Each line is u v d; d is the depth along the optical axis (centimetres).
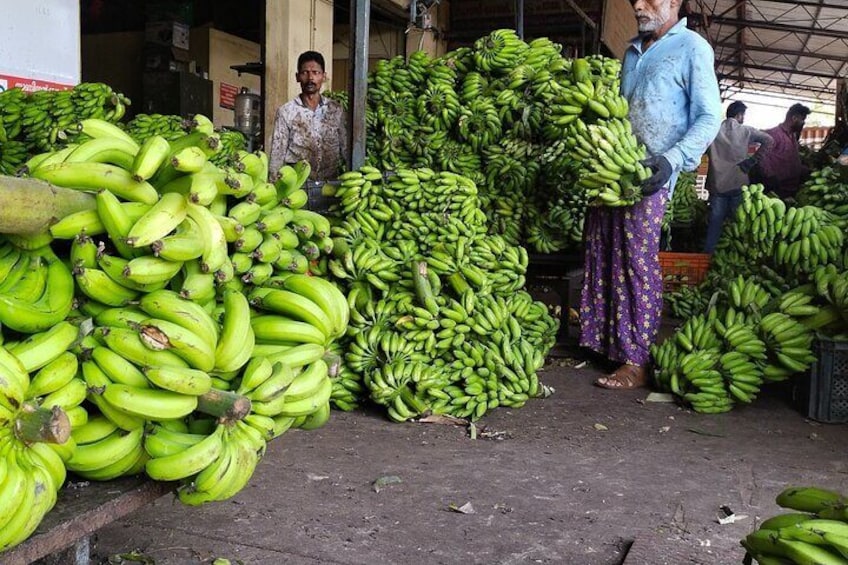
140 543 290
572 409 487
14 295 183
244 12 1394
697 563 279
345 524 311
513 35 657
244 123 1043
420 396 451
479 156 652
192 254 199
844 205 606
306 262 280
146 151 199
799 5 2030
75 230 189
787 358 484
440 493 345
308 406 226
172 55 1112
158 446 191
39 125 604
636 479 368
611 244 552
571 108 529
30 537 164
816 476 379
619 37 1479
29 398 169
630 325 545
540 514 325
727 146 959
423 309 459
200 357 191
